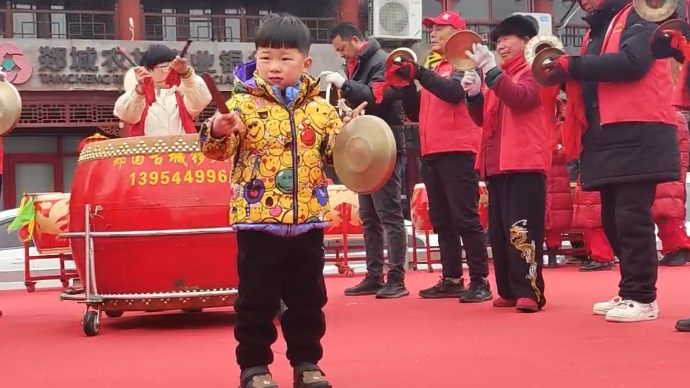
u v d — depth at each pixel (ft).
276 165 9.92
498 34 17.78
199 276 16.06
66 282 30.89
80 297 16.08
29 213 27.76
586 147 15.55
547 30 61.77
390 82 18.84
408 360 12.17
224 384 10.96
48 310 21.25
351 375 11.21
